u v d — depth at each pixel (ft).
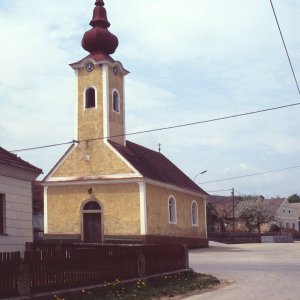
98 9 140.36
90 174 130.52
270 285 63.98
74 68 136.98
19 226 66.90
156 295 58.13
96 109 133.18
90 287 53.57
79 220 129.90
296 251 130.82
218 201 323.98
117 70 139.03
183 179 160.86
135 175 126.21
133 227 125.08
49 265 49.16
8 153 67.82
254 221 290.15
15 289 44.93
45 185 133.80
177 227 143.64
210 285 66.74
